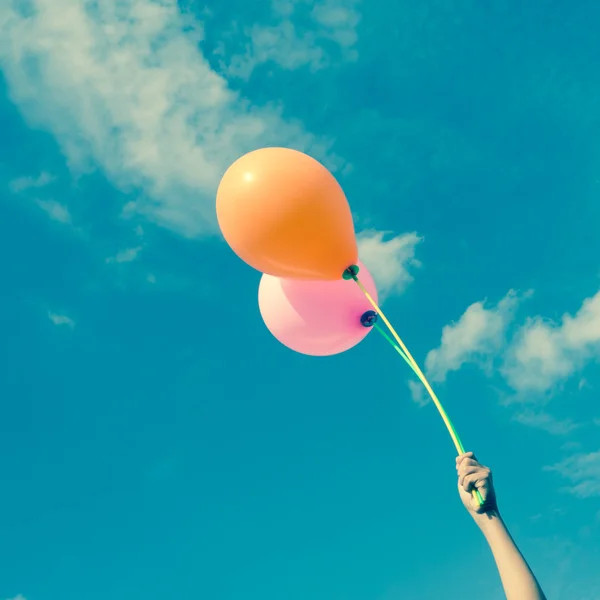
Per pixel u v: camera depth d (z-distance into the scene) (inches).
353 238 125.4
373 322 136.8
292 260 121.4
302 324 136.8
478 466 74.8
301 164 123.6
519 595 66.3
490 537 71.8
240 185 120.9
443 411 93.4
